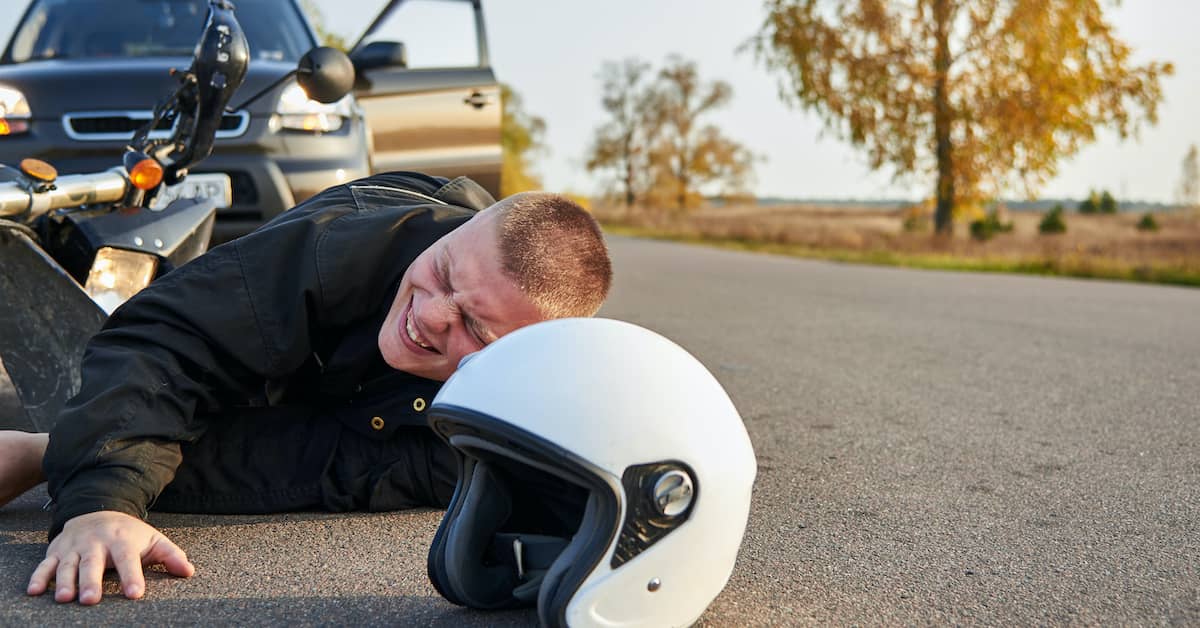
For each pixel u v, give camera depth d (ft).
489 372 4.42
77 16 16.79
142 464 5.51
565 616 4.38
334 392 6.55
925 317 21.62
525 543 4.88
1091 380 13.46
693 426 4.44
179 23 16.76
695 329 18.45
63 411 5.52
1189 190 181.16
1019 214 156.56
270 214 14.20
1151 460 8.94
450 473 6.66
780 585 5.64
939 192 85.40
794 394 11.94
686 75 178.19
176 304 5.82
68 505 5.32
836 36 82.28
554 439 4.25
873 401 11.56
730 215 178.29
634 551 4.36
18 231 7.32
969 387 12.69
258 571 5.62
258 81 14.34
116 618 4.87
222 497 6.51
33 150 13.75
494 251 5.18
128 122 13.98
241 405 6.65
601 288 5.35
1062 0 78.69
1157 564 6.16
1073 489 7.89
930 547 6.38
